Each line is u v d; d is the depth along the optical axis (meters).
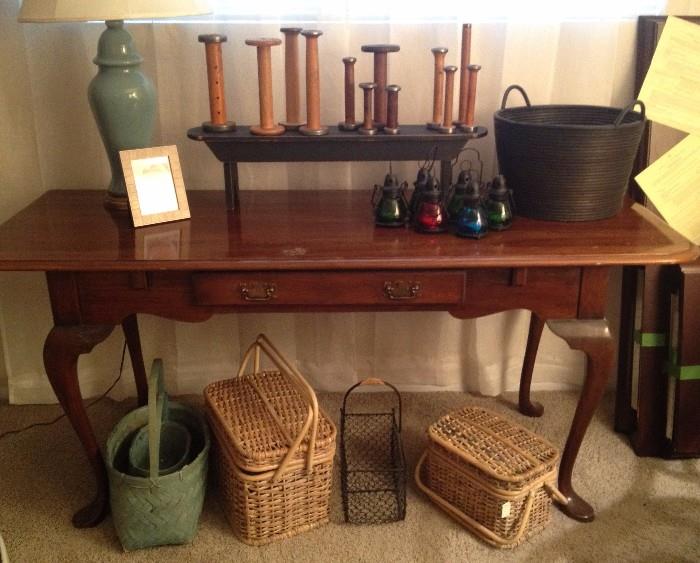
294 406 1.73
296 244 1.50
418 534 1.68
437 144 1.63
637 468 1.89
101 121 1.64
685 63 1.82
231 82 1.87
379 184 1.97
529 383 2.07
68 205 1.77
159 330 2.12
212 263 1.41
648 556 1.62
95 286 1.49
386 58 1.64
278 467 1.57
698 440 1.89
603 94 1.91
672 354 1.87
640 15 1.86
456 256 1.43
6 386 2.18
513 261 1.41
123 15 1.44
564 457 1.71
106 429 2.04
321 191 1.92
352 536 1.68
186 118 1.91
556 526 1.71
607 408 2.15
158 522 1.58
